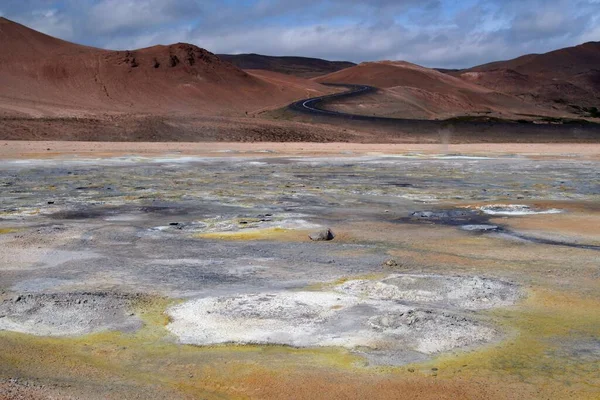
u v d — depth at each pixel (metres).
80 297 10.02
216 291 10.56
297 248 14.02
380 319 9.09
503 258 13.19
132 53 133.50
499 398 7.03
